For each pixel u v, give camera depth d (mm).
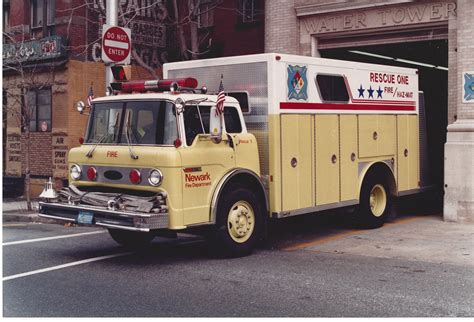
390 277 8477
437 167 15344
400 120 13219
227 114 9969
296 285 8047
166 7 21562
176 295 7602
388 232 12227
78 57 19328
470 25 13109
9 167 21172
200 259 9828
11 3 21047
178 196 9008
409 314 6746
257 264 9391
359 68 12062
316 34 16078
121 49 13844
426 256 9898
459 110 13328
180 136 9164
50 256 10211
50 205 9898
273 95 10195
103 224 9188
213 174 9539
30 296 7602
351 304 7148
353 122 11883
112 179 9648
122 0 20062
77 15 19234
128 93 10266
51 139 19812
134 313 6824
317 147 11031
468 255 9945
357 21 15359
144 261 9727
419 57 17359
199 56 20453
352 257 9891
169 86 9711
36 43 19422
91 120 10250
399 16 14688
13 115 20281
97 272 8930
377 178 12656
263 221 10305
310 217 13336
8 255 10297
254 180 10164
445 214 13391
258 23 18922
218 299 7398
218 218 9594
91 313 6832
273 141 10211
